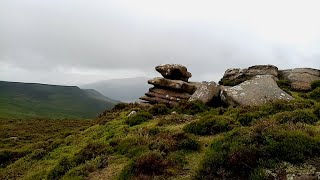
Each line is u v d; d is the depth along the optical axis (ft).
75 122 235.40
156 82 132.26
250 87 99.60
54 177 59.36
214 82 111.75
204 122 67.15
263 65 151.12
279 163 40.22
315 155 40.73
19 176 73.77
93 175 53.36
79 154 66.49
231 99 97.35
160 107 100.63
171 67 135.54
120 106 129.49
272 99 91.35
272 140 43.65
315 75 139.54
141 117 89.71
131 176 47.52
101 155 61.57
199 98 106.01
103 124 99.71
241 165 41.39
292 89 124.06
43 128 204.23
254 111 74.54
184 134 61.46
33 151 95.61
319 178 35.12
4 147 134.62
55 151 85.15
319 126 55.52
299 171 37.93
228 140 48.85
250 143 45.11
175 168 48.70
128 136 70.49
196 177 43.39
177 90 128.16
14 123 250.98
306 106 75.46
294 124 54.29
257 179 38.06
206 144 58.08
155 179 45.27
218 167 42.83
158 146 57.67
